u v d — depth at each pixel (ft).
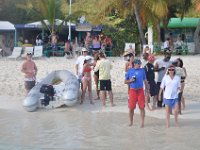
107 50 114.62
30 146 32.30
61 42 123.85
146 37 131.95
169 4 120.88
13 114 44.80
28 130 37.58
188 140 33.71
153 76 45.65
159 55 113.91
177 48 120.78
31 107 45.93
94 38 113.60
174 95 38.04
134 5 112.98
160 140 33.76
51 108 47.24
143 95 38.47
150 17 117.60
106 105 48.75
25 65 51.34
